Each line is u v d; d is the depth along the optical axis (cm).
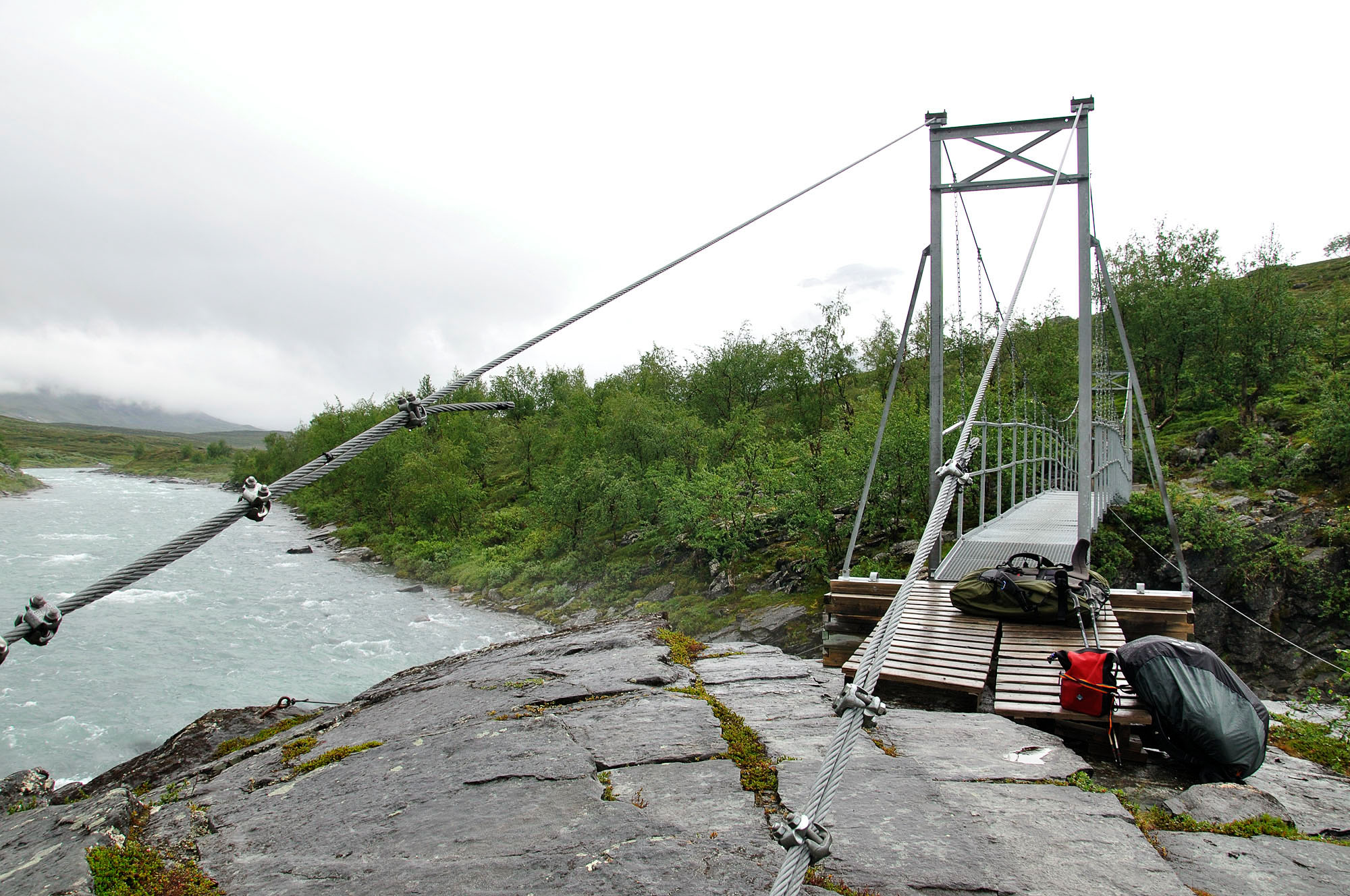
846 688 304
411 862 503
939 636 920
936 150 1303
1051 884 429
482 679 955
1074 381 4062
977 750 636
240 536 5900
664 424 4703
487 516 5572
